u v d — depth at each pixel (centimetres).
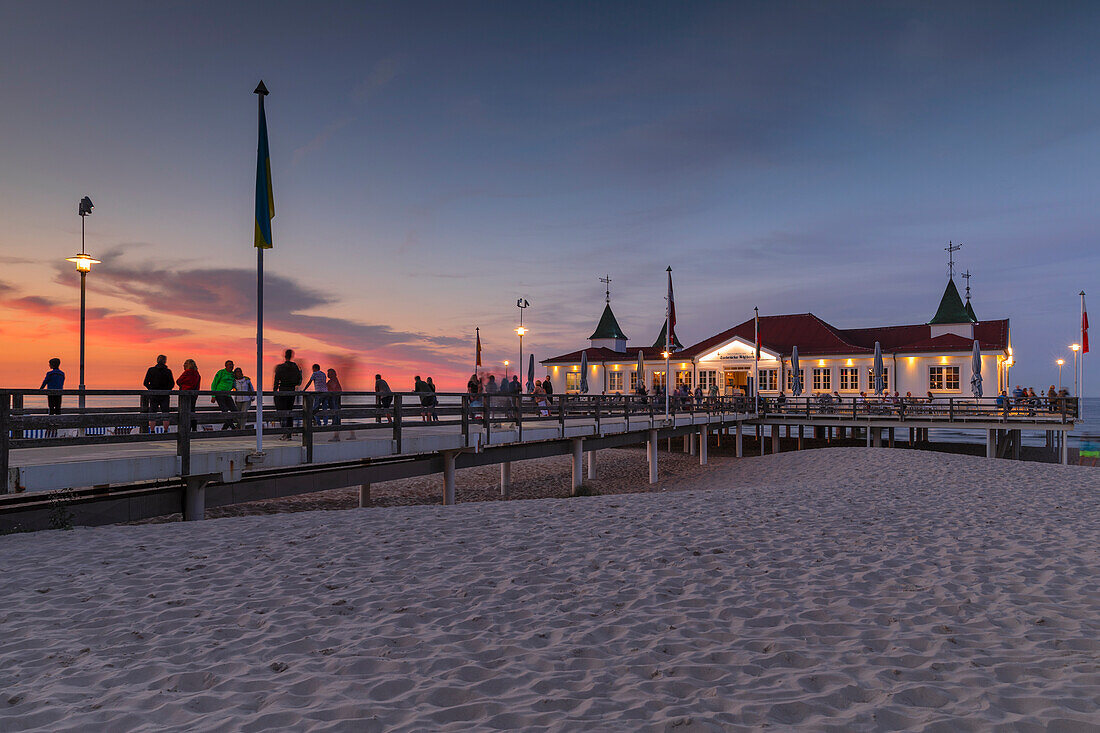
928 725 381
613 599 647
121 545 858
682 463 3328
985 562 793
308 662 487
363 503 1792
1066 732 374
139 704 415
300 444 1323
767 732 375
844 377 4550
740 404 4053
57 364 1370
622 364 5297
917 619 589
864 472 2167
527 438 1816
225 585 686
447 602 636
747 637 545
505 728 382
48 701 419
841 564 782
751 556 820
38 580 698
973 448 4262
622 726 383
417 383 2028
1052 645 524
